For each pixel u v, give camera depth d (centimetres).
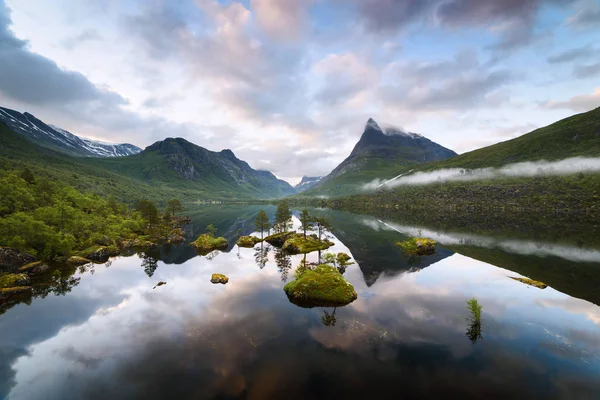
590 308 3425
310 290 3778
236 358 2370
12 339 2756
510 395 1891
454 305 3559
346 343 2605
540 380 2045
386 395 1898
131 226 9788
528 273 5134
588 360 2302
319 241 8188
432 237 9512
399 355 2392
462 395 1895
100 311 3431
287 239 8438
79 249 6800
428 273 5175
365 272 5262
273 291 4166
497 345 2553
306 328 2919
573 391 1923
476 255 6694
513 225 12062
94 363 2330
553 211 15550
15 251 5175
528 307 3472
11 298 3894
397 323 3033
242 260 6359
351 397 1881
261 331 2861
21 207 7388
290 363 2284
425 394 1905
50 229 6288
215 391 1961
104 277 4941
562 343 2580
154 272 5294
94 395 1944
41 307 3566
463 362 2280
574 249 7244
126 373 2183
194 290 4216
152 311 3422
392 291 4141
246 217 19150
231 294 4031
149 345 2603
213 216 19900
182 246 8244
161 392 1958
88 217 8756
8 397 1934
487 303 3622
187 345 2598
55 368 2267
